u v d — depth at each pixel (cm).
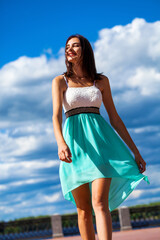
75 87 256
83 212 247
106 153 238
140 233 1176
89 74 263
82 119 248
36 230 1509
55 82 254
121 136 273
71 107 252
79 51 258
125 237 1023
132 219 1609
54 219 1503
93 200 227
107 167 232
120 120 277
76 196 246
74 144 244
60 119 242
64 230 1528
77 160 240
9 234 1453
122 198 249
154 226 1606
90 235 246
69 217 1567
